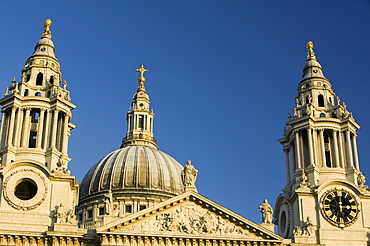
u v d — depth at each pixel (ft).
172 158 480.23
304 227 327.47
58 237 300.20
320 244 321.73
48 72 358.23
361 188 345.51
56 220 309.01
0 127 337.93
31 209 311.27
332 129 359.87
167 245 305.53
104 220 320.29
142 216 309.63
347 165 353.92
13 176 314.96
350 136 364.79
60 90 350.23
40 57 362.33
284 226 354.54
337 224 332.19
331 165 354.74
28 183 319.06
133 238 303.48
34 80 353.51
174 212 313.94
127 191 434.71
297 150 356.59
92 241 304.71
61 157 328.49
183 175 326.03
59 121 343.26
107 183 441.27
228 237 311.06
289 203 343.87
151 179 443.32
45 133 336.08
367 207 338.34
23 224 307.17
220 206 316.19
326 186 339.16
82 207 439.22
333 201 337.72
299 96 379.35
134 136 493.77
